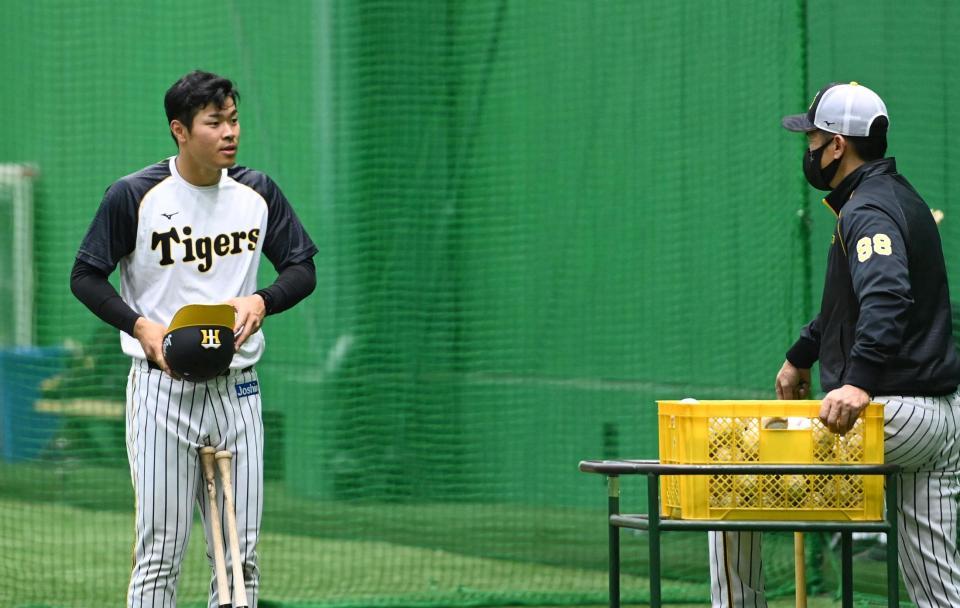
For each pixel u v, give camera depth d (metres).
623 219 28.72
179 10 34.50
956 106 23.42
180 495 15.40
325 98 32.09
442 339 30.89
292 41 32.59
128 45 35.53
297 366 32.22
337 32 31.86
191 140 14.92
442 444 30.69
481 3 30.50
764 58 25.86
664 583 24.70
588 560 26.14
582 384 29.31
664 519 14.22
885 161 15.57
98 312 15.06
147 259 15.24
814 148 15.89
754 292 26.31
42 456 36.78
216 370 14.77
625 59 28.53
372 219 31.58
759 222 26.14
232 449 15.56
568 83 29.42
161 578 15.41
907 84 24.09
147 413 15.30
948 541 15.27
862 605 23.09
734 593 16.45
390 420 31.17
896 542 13.93
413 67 31.17
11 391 37.03
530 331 30.11
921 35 23.91
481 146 30.58
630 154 28.52
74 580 25.03
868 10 24.59
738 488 14.13
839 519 14.16
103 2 35.53
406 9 31.14
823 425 14.15
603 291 28.98
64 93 36.09
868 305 14.30
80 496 34.19
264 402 32.44
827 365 15.50
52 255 36.84
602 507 28.92
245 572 15.61
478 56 30.64
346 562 26.62
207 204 15.34
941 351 15.04
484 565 26.31
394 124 31.44
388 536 28.61
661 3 27.88
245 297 15.44
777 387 17.59
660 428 14.66
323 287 31.80
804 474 13.86
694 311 27.55
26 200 36.81
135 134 35.78
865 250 14.59
